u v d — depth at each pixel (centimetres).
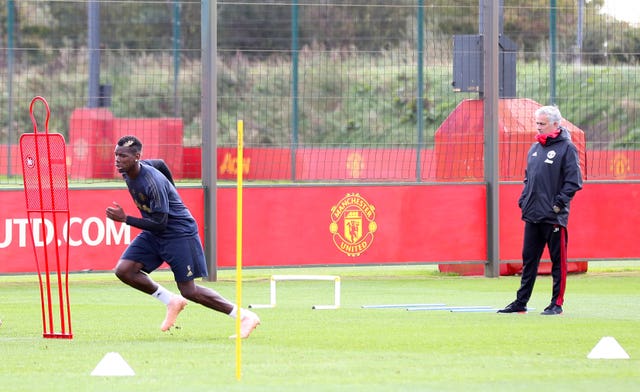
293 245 5069
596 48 7844
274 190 5047
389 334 3272
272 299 4059
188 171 8788
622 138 7038
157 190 3138
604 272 5606
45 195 3303
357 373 2530
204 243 5016
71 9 12725
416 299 4400
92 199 4816
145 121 9300
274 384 2370
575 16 11038
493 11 5281
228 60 11444
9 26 10112
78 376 2489
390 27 12444
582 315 3816
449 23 11988
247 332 3158
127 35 13325
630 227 5394
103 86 9744
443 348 2973
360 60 10938
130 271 3241
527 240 3862
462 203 5241
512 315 3803
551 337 3209
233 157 9688
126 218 3114
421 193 5200
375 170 6550
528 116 5484
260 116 10294
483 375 2508
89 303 4181
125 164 3127
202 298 3256
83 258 4806
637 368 2614
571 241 5341
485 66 5272
